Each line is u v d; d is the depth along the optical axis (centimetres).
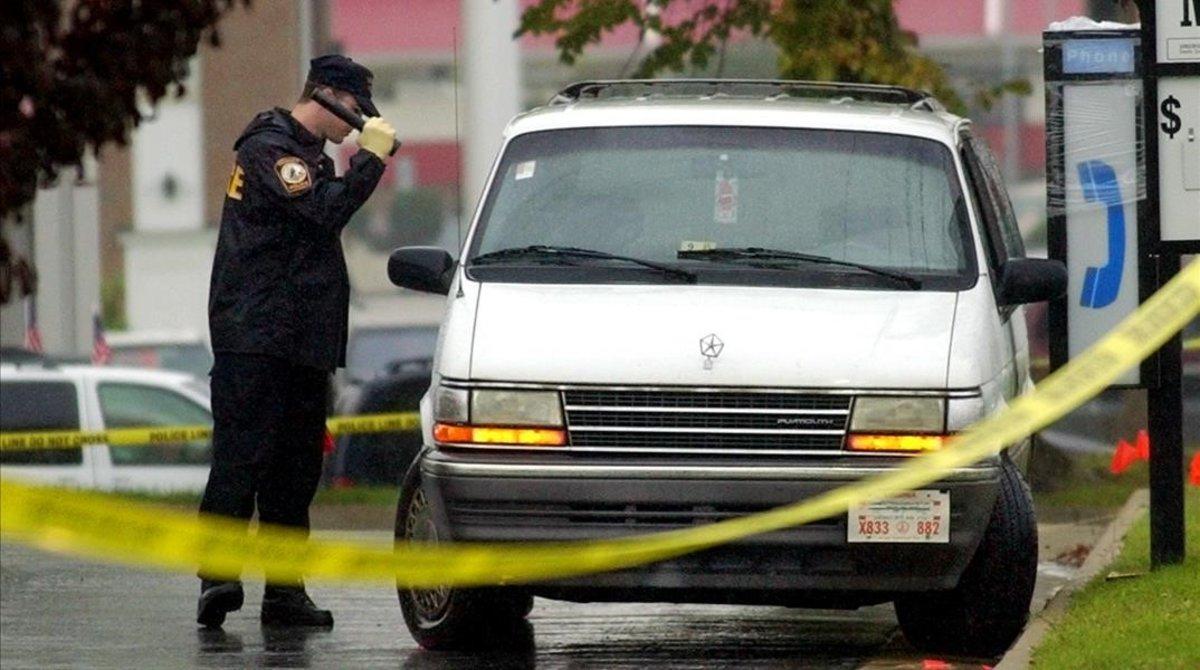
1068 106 4119
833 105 4094
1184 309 3631
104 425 7681
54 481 7556
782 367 3506
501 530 3481
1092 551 4578
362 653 3722
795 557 3472
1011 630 3700
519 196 3888
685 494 3453
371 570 2516
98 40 2147
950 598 3731
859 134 3962
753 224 3816
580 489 3462
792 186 3875
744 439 3497
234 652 3722
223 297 3888
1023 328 4341
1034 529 3662
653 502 3459
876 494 3253
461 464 3488
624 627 4078
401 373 7938
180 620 4125
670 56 6209
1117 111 4106
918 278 3722
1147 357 3953
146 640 3859
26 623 4069
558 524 3475
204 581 4003
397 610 4316
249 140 3891
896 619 4191
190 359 11462
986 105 6588
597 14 6159
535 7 6200
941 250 3788
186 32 2191
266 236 3872
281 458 3991
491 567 2744
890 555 3472
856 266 3741
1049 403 3431
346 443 7750
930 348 3556
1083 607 3669
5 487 2130
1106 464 7281
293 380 3950
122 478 7638
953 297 3691
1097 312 4125
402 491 3775
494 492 3475
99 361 8869
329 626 4056
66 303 8969
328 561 2441
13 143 2081
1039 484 7000
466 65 7119
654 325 3569
